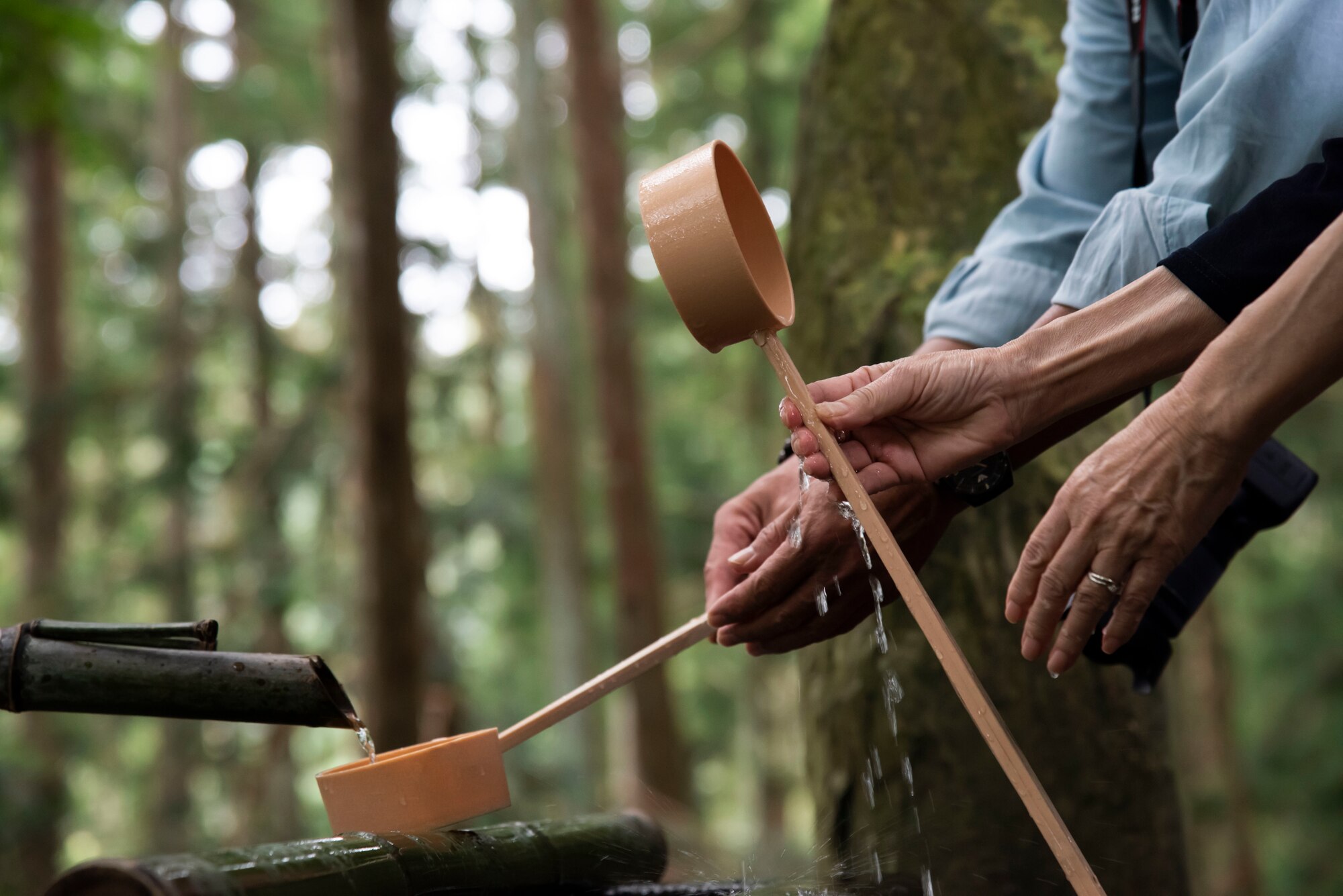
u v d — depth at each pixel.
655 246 1.00
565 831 1.06
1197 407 0.94
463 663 12.71
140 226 15.70
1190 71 1.19
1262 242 1.00
